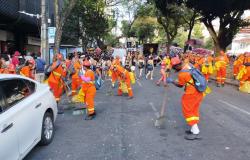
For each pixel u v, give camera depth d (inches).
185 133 308.0
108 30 1517.0
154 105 454.0
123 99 513.3
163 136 299.3
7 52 855.7
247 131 314.5
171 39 2018.9
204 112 404.8
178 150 260.2
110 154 252.4
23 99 232.5
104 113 404.2
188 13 1700.3
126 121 359.3
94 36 1311.5
